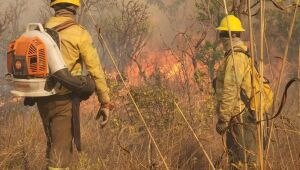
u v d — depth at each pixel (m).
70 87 3.63
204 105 5.11
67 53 3.67
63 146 3.75
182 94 5.82
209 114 5.00
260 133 2.45
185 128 4.71
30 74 3.56
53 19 3.79
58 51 3.59
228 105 3.82
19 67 3.58
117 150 4.56
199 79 5.39
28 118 5.97
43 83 3.59
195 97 5.49
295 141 3.91
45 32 3.62
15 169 4.06
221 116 3.87
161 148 4.43
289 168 3.38
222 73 3.99
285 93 2.34
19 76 3.62
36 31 3.62
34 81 3.58
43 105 3.76
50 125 3.78
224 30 3.99
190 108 5.08
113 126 5.06
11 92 3.68
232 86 3.80
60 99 3.69
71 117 3.76
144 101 5.16
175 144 4.45
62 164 3.71
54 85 3.62
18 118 5.61
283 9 2.42
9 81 3.70
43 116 3.83
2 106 6.66
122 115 5.53
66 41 3.66
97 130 5.37
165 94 5.15
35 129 4.98
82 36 3.71
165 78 6.50
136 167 3.83
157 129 4.98
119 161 4.09
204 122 4.88
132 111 5.26
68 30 3.70
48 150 3.84
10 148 4.20
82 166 3.84
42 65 3.55
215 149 4.50
